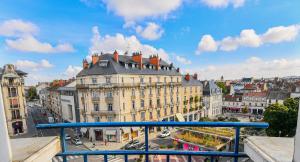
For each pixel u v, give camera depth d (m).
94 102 22.30
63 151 1.88
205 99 39.81
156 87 25.73
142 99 23.92
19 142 1.70
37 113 48.62
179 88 30.14
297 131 1.09
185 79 34.47
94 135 22.69
